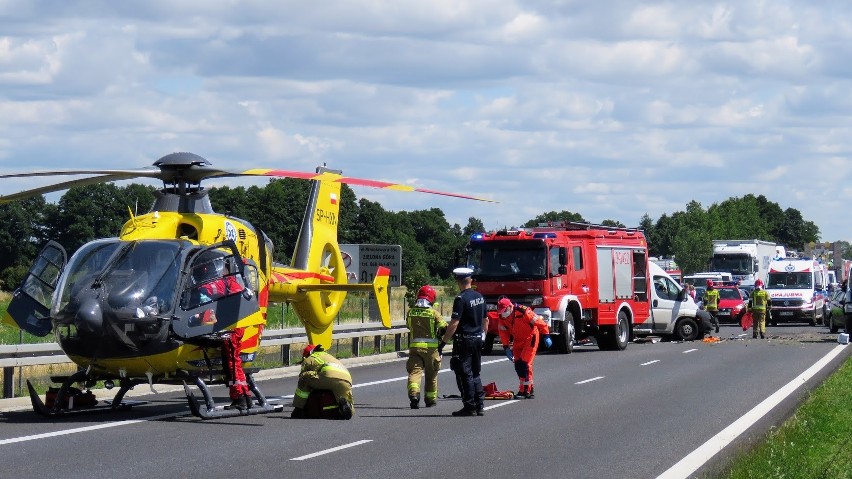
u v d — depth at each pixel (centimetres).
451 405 1733
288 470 1125
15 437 1343
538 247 2942
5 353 1736
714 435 1399
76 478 1070
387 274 1920
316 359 1559
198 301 1519
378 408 1691
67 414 1562
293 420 1538
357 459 1200
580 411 1653
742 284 6512
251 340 1638
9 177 1523
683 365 2536
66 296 1474
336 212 2152
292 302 1977
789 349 3117
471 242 3009
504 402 1775
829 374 2280
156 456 1206
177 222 1579
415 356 1686
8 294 6262
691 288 4134
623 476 1109
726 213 15200
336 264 2133
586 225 3241
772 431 1391
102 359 1480
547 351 3073
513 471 1134
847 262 7619
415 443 1323
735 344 3400
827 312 5400
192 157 1574
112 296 1459
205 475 1092
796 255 7169
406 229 13012
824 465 1178
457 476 1103
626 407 1703
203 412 1527
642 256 3384
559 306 2936
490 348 3055
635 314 3319
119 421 1512
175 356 1499
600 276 3152
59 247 1549
